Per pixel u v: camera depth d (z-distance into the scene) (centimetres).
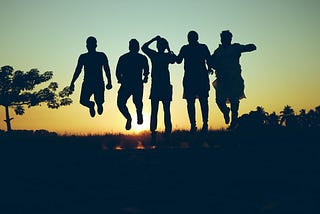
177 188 753
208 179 831
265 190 705
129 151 1328
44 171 1005
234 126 1722
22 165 1106
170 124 1630
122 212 584
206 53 1588
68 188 787
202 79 1580
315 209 560
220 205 609
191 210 586
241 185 757
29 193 745
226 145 1428
